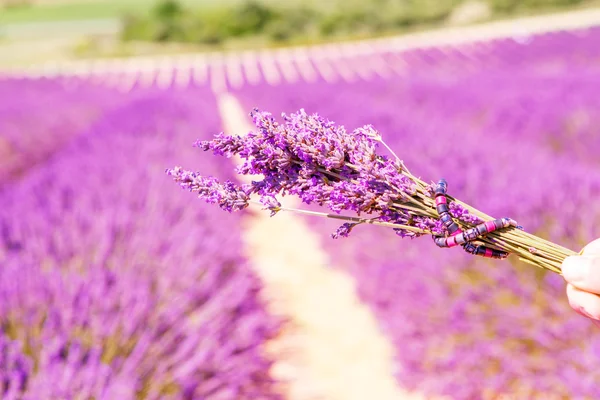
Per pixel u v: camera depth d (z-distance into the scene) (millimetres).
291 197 6766
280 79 23422
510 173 3699
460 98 9086
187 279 2900
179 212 4078
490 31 29875
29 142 8430
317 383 3361
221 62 29578
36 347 2225
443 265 2920
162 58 32125
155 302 2574
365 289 3828
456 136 5551
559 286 2520
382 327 3389
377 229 3752
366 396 3246
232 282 3285
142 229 3354
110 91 19531
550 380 2426
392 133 5852
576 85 8219
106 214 3404
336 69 25125
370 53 28000
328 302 4352
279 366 3432
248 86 18734
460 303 2748
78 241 2986
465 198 3371
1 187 6242
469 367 2725
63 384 1968
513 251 1097
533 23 30547
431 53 25797
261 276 4438
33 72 28219
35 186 4422
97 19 42562
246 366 2746
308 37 34594
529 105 7383
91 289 2490
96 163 5422
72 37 37844
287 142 1079
